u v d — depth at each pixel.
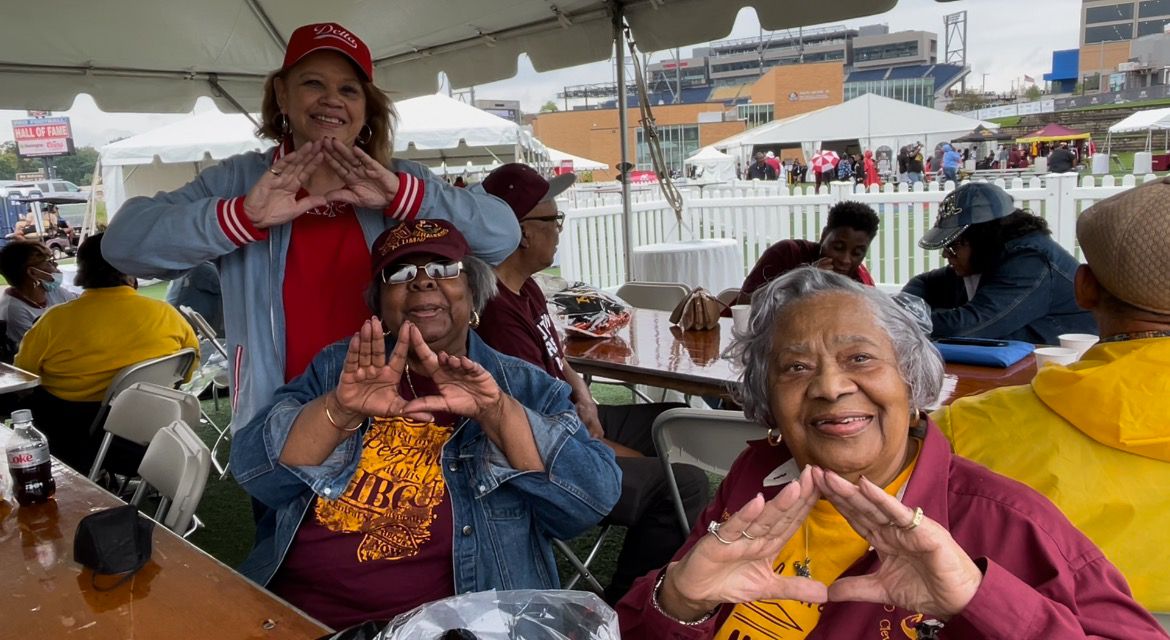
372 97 2.10
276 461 1.61
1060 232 7.32
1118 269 1.19
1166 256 1.14
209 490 4.09
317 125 1.98
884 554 0.99
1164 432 1.14
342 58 1.98
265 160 2.12
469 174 14.55
